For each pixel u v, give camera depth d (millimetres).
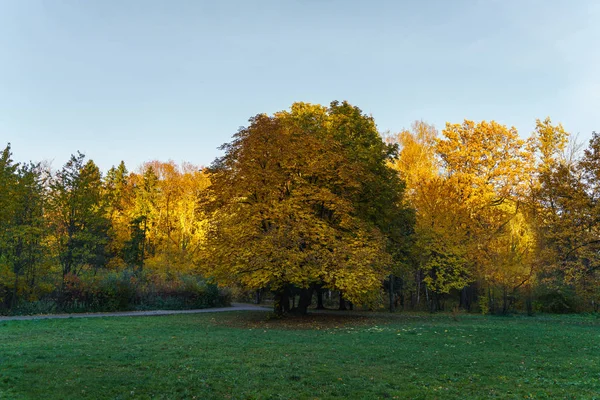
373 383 10039
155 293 35531
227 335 17906
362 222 26016
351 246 23734
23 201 27688
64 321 22750
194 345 14867
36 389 8766
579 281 27766
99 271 36031
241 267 22094
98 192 33250
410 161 41625
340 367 11633
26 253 28391
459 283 31953
